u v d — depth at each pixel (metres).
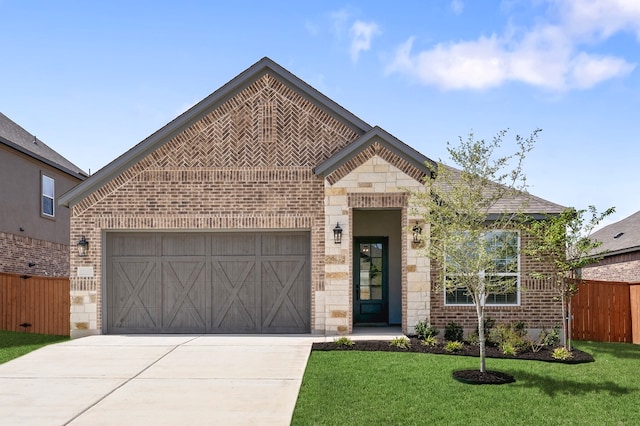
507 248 11.15
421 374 10.27
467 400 8.85
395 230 17.39
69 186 24.91
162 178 15.05
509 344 12.75
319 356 11.82
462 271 10.48
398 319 17.19
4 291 16.47
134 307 15.17
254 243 15.23
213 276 15.21
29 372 10.61
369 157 14.64
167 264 15.23
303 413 8.12
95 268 14.94
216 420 7.86
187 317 15.16
